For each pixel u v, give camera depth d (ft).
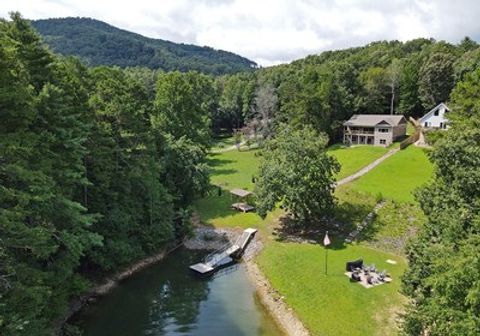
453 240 61.52
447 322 50.24
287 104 282.36
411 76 301.63
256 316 96.63
